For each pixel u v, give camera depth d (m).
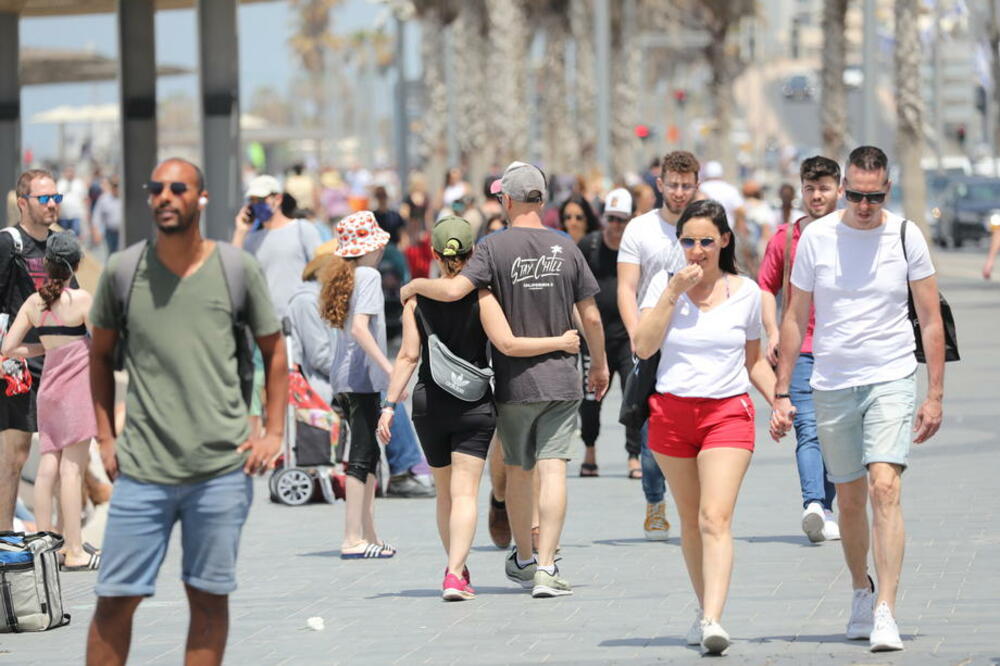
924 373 63.25
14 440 32.75
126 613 19.41
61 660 24.92
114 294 19.19
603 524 36.06
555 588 28.25
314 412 41.56
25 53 90.06
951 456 43.53
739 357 23.67
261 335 19.42
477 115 168.62
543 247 28.19
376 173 166.62
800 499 38.41
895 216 24.02
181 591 30.39
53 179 33.06
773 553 31.55
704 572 23.20
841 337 23.84
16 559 27.34
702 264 23.59
